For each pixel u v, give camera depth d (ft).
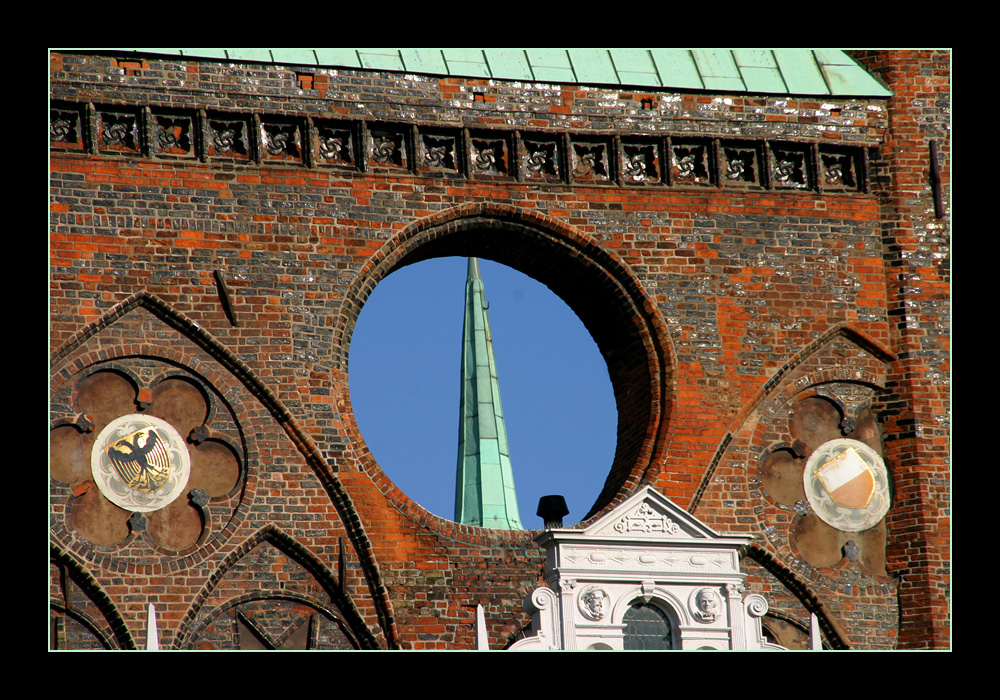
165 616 122.21
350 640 124.77
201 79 130.11
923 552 132.57
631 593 112.98
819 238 137.59
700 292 134.92
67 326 124.88
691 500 131.13
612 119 135.95
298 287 128.98
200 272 127.85
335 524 125.90
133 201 127.75
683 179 136.77
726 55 140.87
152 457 124.98
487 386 186.09
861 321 136.67
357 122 131.95
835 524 133.18
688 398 132.98
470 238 134.41
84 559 121.90
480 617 112.16
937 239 138.72
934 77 141.28
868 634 131.23
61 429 124.06
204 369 126.72
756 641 113.39
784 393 134.72
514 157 134.31
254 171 130.11
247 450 126.11
